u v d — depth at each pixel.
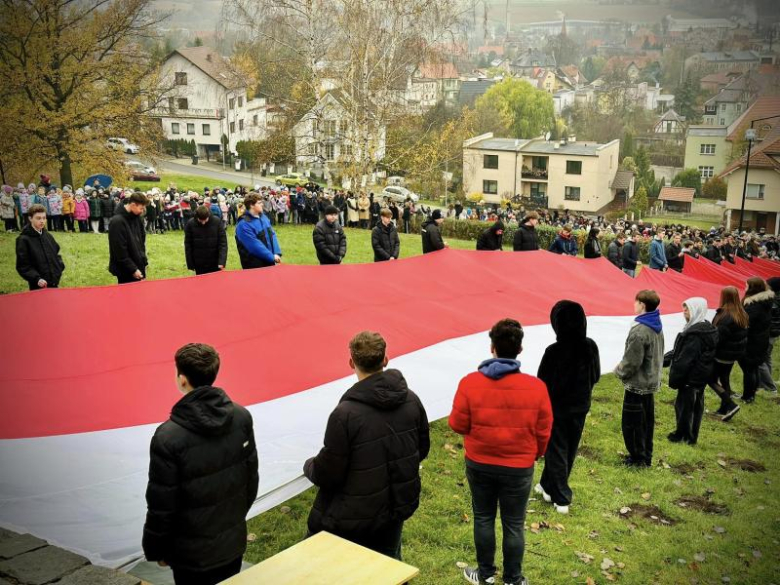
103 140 25.03
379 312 7.85
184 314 6.43
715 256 21.00
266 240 9.13
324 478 3.68
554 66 157.75
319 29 27.59
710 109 98.00
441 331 7.80
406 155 30.08
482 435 4.46
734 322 8.19
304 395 5.88
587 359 5.70
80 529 4.46
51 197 19.00
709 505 6.28
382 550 3.97
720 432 8.14
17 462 4.52
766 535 5.80
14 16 21.91
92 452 4.71
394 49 27.89
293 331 6.81
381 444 3.70
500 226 12.14
